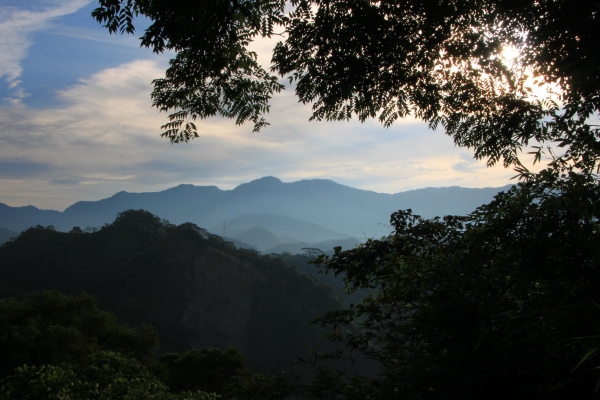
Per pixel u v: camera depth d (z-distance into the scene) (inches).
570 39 208.1
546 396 70.7
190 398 456.1
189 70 225.0
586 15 193.6
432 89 247.9
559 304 76.4
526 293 84.7
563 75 219.6
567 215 82.9
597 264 76.4
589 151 98.2
